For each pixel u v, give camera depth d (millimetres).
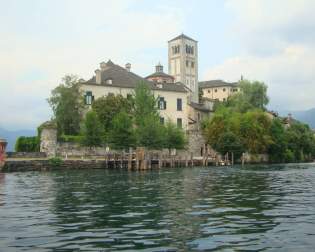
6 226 15609
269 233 13898
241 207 20203
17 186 34188
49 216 18047
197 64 149500
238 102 118125
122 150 73562
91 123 70500
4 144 57375
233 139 91188
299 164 93688
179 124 99688
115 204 22078
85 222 16438
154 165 70875
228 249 11836
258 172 55719
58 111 79500
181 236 13602
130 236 13711
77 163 63438
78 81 83062
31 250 11930
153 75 124375
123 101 82875
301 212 18453
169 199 24078
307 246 12086
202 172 55750
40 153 66625
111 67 97250
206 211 18969
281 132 108375
